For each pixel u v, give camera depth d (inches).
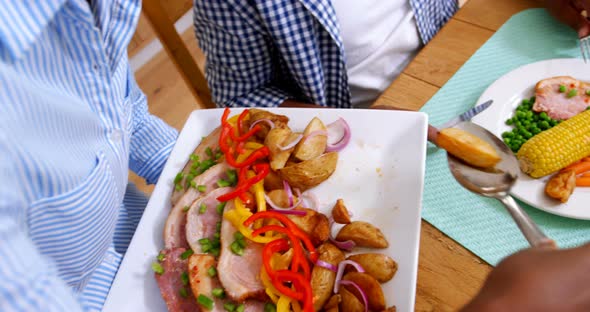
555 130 20.3
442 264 18.6
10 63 12.7
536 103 22.4
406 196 18.0
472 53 25.6
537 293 9.9
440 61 25.6
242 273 17.6
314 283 16.3
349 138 19.9
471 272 18.2
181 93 58.8
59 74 15.3
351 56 30.0
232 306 17.1
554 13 25.3
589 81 22.8
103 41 16.4
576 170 20.1
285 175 18.7
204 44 27.9
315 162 18.7
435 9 31.7
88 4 15.8
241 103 27.1
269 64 27.5
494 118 22.7
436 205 20.5
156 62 63.2
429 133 20.4
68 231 14.8
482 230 19.3
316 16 24.7
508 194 17.0
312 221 17.6
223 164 20.6
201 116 22.5
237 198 19.0
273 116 20.7
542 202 19.2
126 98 21.4
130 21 17.6
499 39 25.9
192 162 21.1
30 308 8.4
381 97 24.8
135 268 18.9
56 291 8.9
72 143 15.3
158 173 25.1
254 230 17.9
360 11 28.3
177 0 27.9
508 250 18.5
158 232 19.9
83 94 16.6
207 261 17.9
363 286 15.7
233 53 26.2
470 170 18.7
